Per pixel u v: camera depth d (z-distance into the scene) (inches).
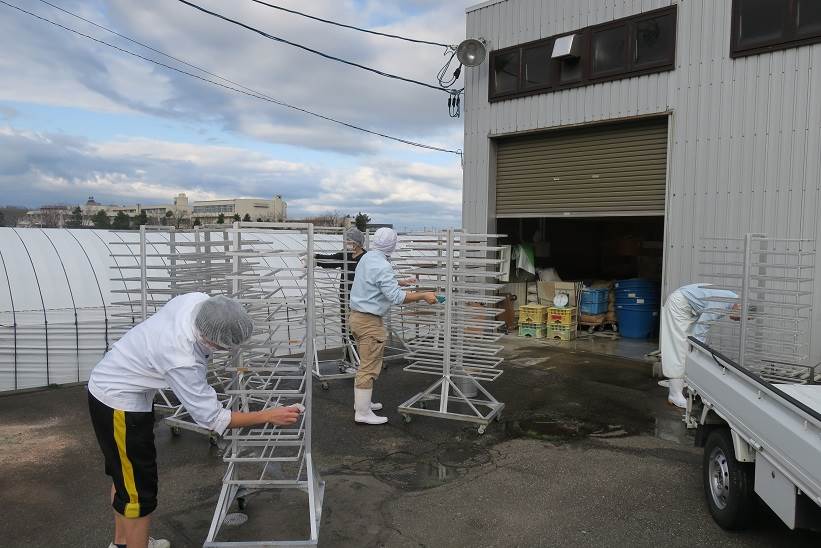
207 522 144.6
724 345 236.7
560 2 344.8
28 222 887.7
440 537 137.7
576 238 475.8
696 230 298.2
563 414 230.8
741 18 279.0
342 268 291.7
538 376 289.0
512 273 412.5
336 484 166.2
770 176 273.9
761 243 250.8
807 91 261.9
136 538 113.6
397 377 288.8
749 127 279.1
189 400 108.6
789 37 264.7
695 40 294.7
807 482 102.8
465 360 239.3
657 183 318.7
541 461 183.3
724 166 287.6
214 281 191.9
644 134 322.3
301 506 152.0
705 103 292.7
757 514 136.8
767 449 117.7
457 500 156.6
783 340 229.6
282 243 405.4
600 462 182.5
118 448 109.7
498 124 379.2
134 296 292.0
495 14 375.6
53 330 270.1
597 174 342.6
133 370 109.2
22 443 198.2
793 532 139.2
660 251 451.2
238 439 136.3
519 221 421.4
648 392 261.6
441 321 226.5
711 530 140.4
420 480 169.2
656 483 167.2
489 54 379.2
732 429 134.0
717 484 145.3
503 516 147.9
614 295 404.5
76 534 138.6
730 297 218.4
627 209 331.0
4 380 261.9
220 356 168.7
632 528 141.6
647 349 348.8
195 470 177.2
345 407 239.3
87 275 294.5
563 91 346.3
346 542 135.2
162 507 152.7
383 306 210.2
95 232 339.0
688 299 233.3
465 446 196.5
